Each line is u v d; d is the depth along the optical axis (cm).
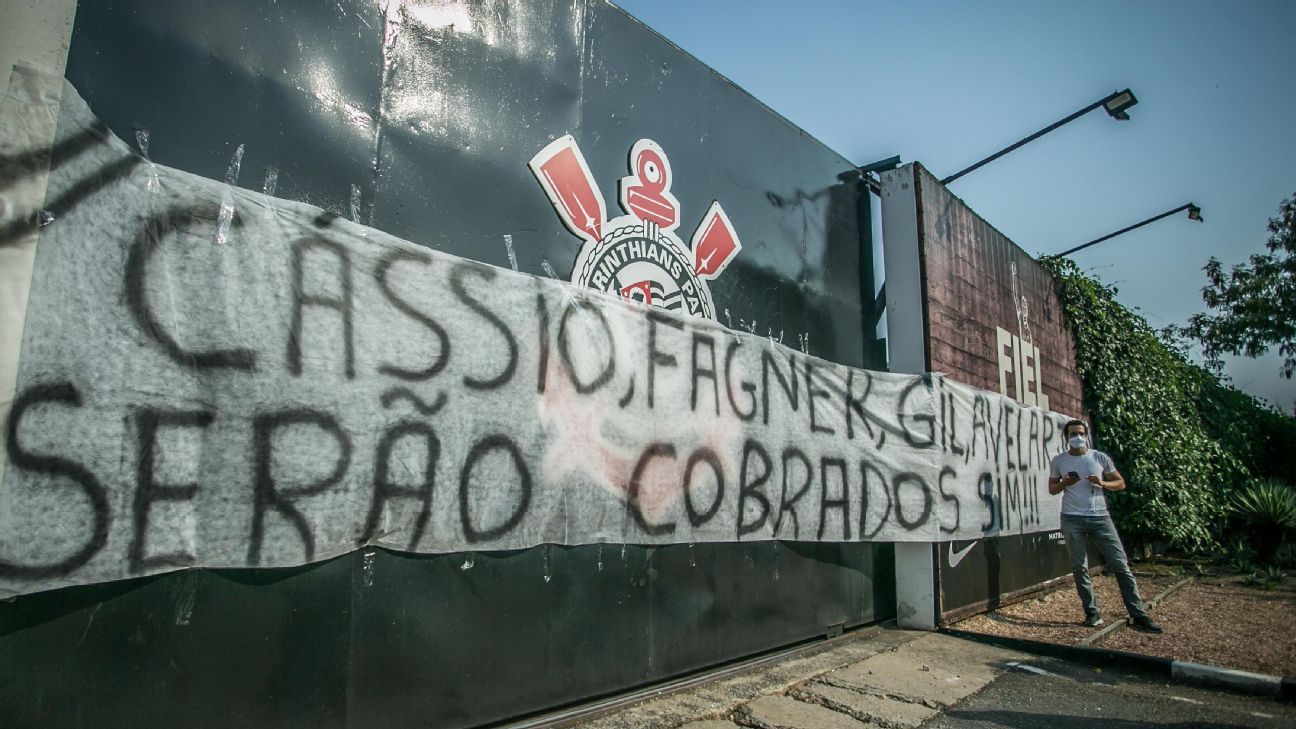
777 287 519
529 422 323
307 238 260
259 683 248
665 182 433
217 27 256
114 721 219
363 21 299
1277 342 2100
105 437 210
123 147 220
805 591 507
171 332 225
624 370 369
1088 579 624
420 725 291
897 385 572
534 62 366
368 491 268
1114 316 1035
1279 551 1047
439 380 293
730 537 421
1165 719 387
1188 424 1137
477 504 302
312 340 257
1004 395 741
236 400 238
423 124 315
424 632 294
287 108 271
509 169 347
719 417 422
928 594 582
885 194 647
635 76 423
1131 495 982
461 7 337
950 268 666
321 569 266
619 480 361
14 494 193
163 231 226
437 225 315
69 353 204
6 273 193
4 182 195
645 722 343
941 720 377
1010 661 501
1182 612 686
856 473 523
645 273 414
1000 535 680
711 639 429
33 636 206
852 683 426
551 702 341
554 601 345
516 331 322
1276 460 1481
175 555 223
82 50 224
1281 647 536
